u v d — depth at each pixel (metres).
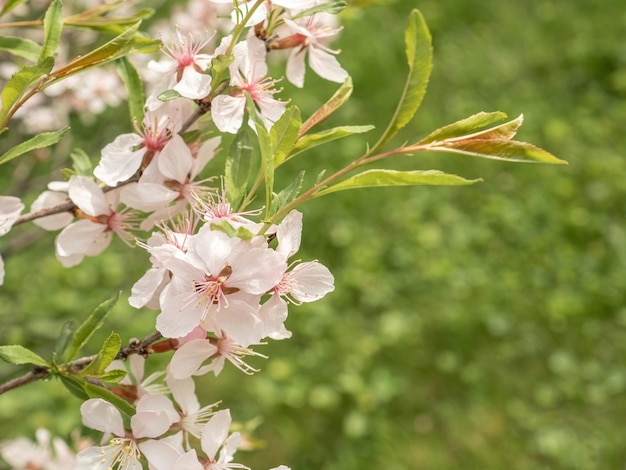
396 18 6.12
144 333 3.73
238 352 1.33
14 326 3.30
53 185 1.58
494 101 5.62
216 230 1.19
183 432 1.38
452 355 4.25
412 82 1.27
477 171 5.18
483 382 4.14
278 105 1.42
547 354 4.27
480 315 4.41
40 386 3.76
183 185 1.43
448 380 4.15
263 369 4.11
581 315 4.42
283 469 1.32
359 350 4.25
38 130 2.62
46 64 1.21
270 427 3.90
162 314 1.20
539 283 4.61
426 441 3.90
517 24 6.18
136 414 1.29
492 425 3.97
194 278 1.20
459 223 4.93
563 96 5.69
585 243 4.82
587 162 5.23
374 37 5.89
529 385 4.14
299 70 1.58
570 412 4.04
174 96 1.37
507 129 1.26
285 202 1.23
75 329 1.41
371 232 4.88
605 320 4.43
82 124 3.07
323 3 1.45
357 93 5.52
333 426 3.95
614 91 5.74
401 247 4.81
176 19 2.71
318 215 4.89
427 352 4.27
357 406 4.02
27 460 2.20
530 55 5.95
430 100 5.61
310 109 5.21
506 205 5.00
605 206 4.99
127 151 1.44
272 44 1.52
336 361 4.20
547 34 6.12
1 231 1.48
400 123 1.28
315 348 4.25
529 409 4.04
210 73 1.41
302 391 4.04
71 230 1.52
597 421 4.01
